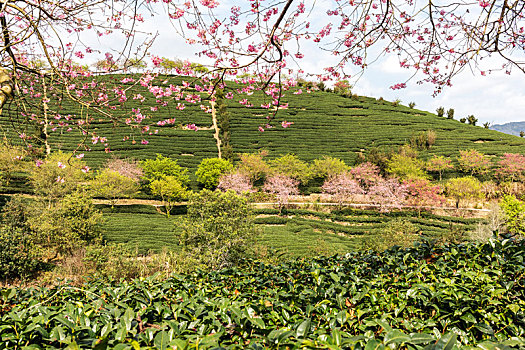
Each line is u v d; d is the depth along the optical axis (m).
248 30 5.57
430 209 38.03
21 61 6.63
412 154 50.97
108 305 4.42
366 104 76.31
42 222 20.77
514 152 51.53
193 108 63.25
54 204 28.36
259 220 35.00
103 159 45.03
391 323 3.74
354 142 58.00
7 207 20.11
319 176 47.16
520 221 25.03
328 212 38.56
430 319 3.44
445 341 2.29
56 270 18.38
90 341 2.92
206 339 2.74
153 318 4.14
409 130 63.12
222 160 44.91
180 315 3.65
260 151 52.91
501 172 43.28
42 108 6.49
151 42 5.73
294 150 55.00
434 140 56.31
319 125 63.91
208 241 16.61
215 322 3.47
